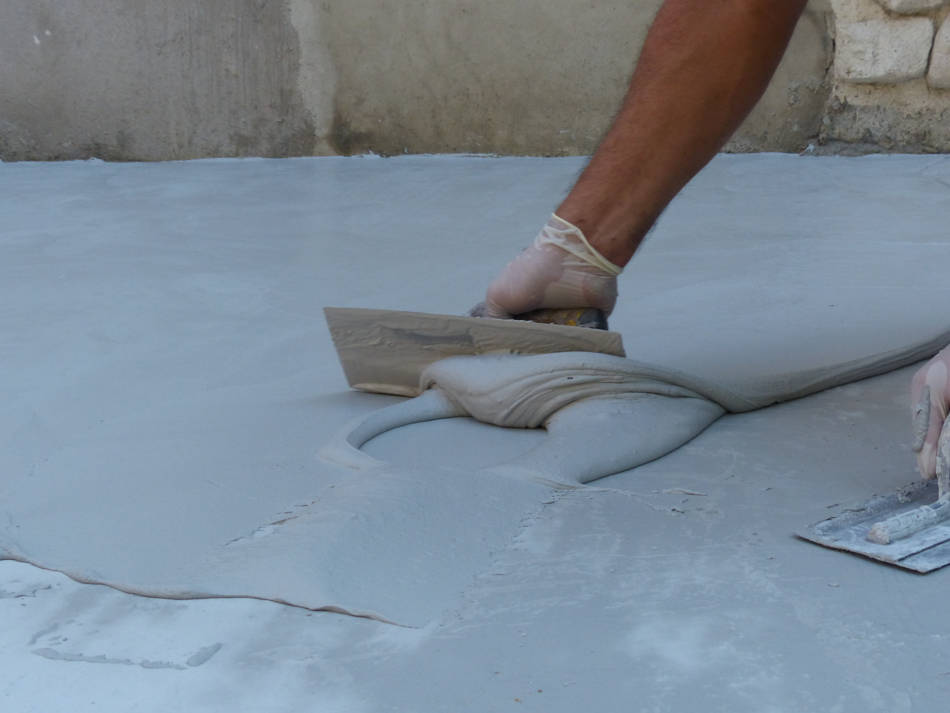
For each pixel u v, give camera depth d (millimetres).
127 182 4750
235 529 1302
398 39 5207
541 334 1648
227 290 2740
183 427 1714
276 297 2664
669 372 1621
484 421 1673
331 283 2801
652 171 1614
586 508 1323
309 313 2498
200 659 1013
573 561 1188
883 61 4586
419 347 1769
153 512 1367
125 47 5340
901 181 4031
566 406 1606
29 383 1996
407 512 1259
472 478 1350
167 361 2131
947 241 2963
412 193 4254
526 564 1187
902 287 2434
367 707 932
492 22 5078
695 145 1592
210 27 5312
